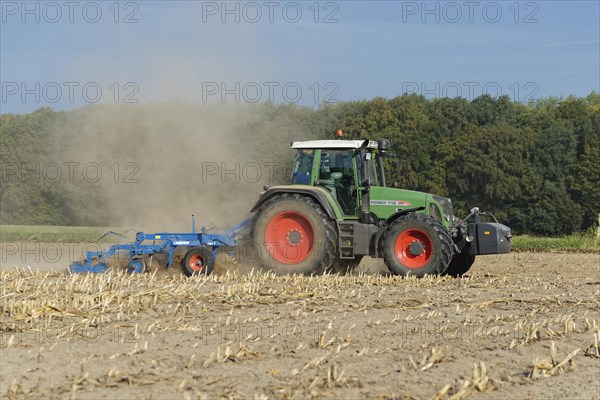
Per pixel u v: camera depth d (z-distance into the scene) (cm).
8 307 2303
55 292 2697
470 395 1478
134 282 3048
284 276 3419
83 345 1839
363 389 1484
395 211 3644
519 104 14262
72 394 1425
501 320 2292
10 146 12556
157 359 1684
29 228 10100
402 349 1838
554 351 1731
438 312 2389
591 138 12775
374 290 2955
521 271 4388
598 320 2297
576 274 4184
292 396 1428
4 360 1689
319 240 3531
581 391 1530
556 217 12162
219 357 1677
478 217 3850
